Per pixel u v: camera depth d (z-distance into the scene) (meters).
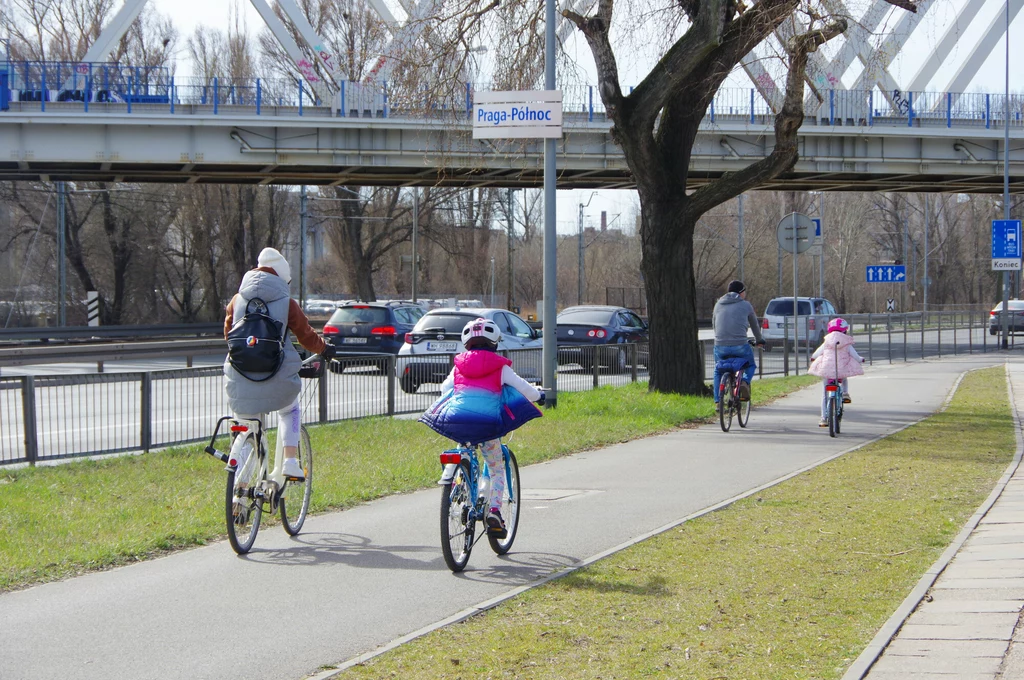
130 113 33.47
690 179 42.34
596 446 13.63
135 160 34.12
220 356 35.16
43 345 39.00
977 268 96.06
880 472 11.09
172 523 8.32
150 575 6.95
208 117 33.97
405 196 64.00
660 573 6.80
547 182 16.73
